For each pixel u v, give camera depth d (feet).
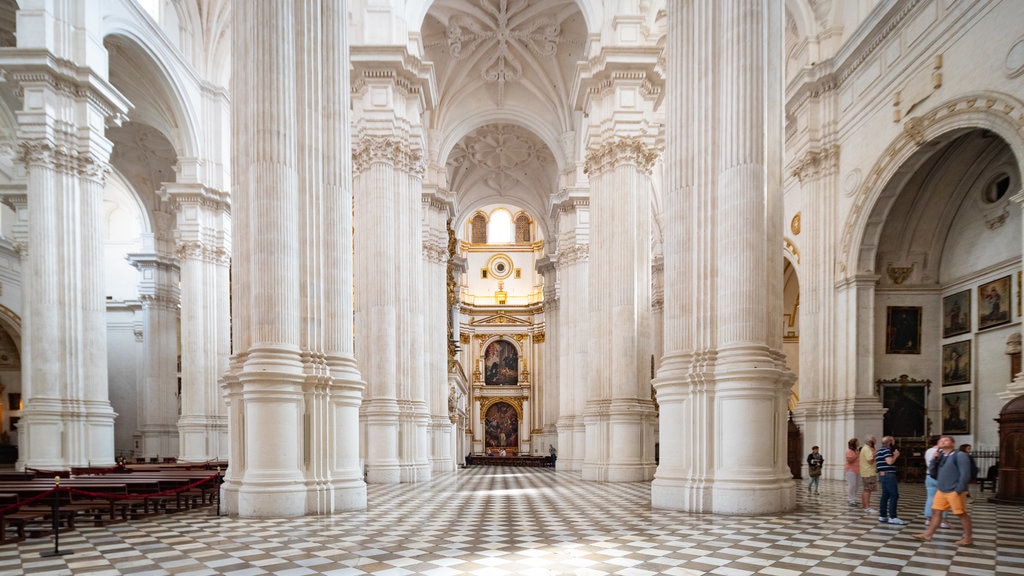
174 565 17.65
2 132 74.23
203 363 65.16
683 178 31.96
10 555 19.34
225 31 69.10
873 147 49.75
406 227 52.01
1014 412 33.60
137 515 27.63
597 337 53.31
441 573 16.57
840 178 54.49
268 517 26.63
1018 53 35.86
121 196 101.30
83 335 44.62
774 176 30.04
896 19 46.88
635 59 51.85
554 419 112.57
